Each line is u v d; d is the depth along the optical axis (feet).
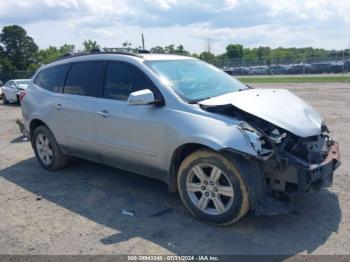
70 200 17.21
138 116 15.79
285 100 15.25
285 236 13.29
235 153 13.17
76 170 21.47
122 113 16.43
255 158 12.73
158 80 15.74
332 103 46.83
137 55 17.35
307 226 13.93
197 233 13.70
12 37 253.85
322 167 13.58
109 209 16.08
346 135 27.86
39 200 17.39
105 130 17.34
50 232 14.21
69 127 19.33
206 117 14.02
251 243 12.91
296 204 15.72
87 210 16.08
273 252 12.31
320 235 13.28
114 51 18.54
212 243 12.99
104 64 18.03
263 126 13.66
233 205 13.42
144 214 15.46
